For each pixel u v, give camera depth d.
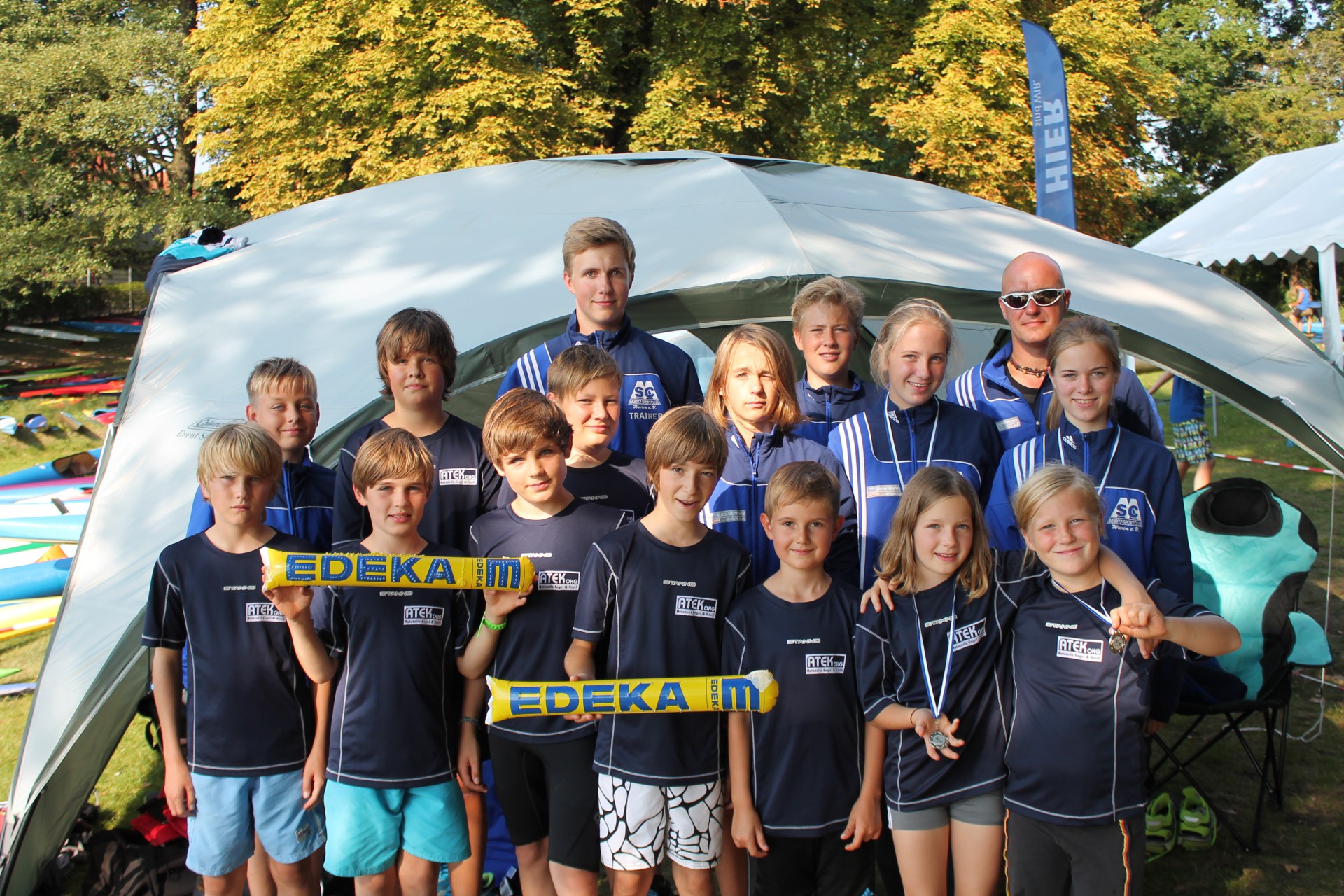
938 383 2.73
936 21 13.42
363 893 2.46
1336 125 25.42
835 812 2.34
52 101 15.85
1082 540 2.25
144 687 3.15
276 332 4.18
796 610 2.36
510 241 4.62
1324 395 4.39
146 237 17.48
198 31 14.41
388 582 2.24
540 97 12.38
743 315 4.11
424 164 12.21
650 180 5.12
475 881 2.65
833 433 2.86
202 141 14.65
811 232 4.29
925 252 4.48
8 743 4.12
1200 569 3.42
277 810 2.51
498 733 2.46
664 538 2.38
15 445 10.34
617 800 2.32
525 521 2.47
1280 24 29.16
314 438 3.60
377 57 12.44
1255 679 3.26
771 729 2.33
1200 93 25.62
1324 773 3.76
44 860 3.05
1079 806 2.23
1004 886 2.67
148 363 4.09
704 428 2.32
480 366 3.90
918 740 2.31
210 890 2.55
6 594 5.87
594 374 2.64
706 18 13.30
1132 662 2.25
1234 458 8.70
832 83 14.23
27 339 17.06
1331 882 3.06
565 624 2.44
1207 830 3.27
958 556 2.30
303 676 2.55
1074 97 13.27
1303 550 3.33
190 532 2.89
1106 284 4.70
